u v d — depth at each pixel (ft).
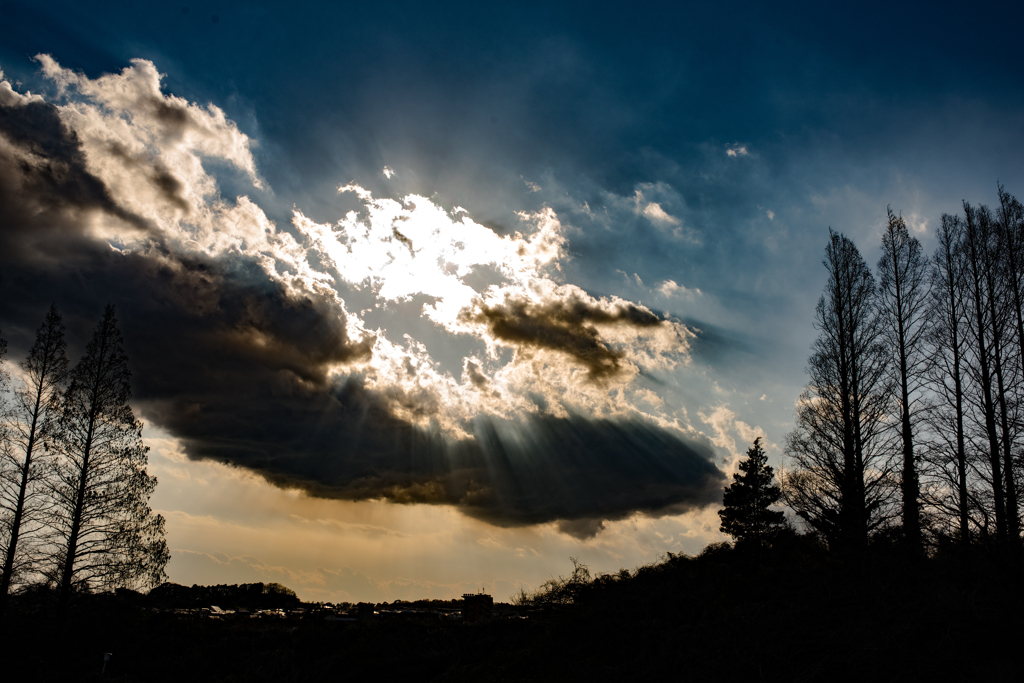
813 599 52.70
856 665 36.37
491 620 92.38
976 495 53.47
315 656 90.94
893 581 51.65
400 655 78.84
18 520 101.45
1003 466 64.85
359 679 73.87
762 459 125.59
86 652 95.76
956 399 82.84
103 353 111.55
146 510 108.99
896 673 34.17
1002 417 78.28
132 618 111.75
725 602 63.10
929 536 56.80
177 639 104.83
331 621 118.11
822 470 83.92
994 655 32.99
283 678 83.87
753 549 105.60
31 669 86.69
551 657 60.44
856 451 84.43
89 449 107.55
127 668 93.15
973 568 43.27
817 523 81.41
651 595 72.90
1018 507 56.29
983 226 88.69
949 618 37.11
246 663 93.76
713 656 44.39
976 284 86.84
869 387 87.71
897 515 75.25
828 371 91.86
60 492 104.06
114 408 108.68
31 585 100.42
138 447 110.42
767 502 120.37
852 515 78.79
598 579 94.94
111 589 104.83
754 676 39.47
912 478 74.95
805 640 42.06
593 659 55.67
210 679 89.86
